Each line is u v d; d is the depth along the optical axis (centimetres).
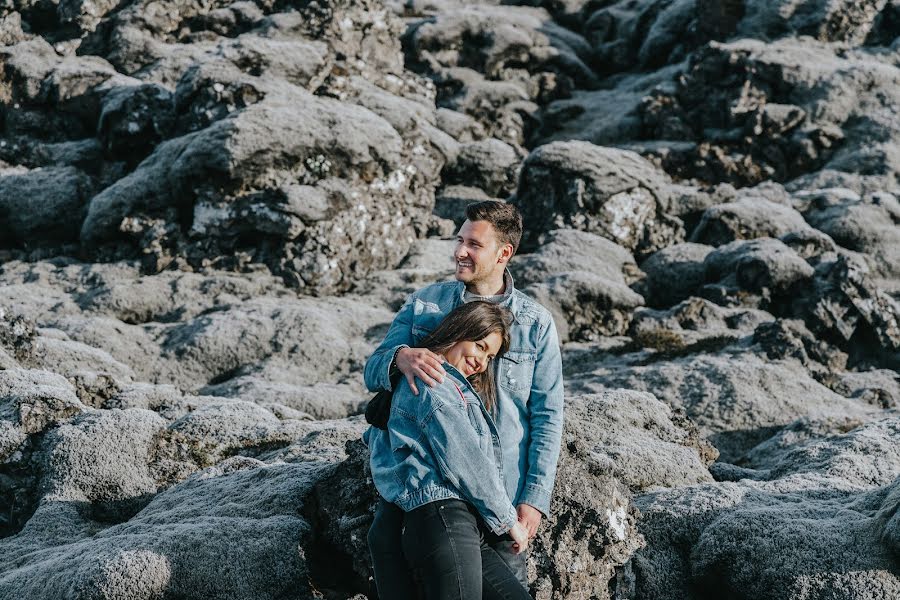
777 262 1580
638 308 1573
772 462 966
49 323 1336
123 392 906
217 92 1730
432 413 420
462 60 2644
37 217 1733
